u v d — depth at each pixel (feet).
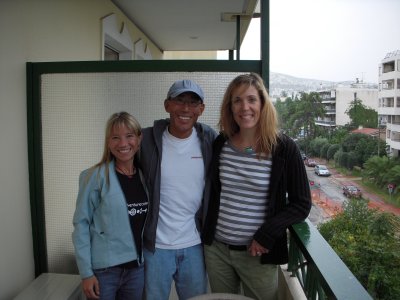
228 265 5.42
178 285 5.67
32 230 7.59
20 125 7.12
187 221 5.45
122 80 7.09
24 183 7.33
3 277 6.72
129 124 4.94
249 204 4.97
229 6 11.71
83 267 4.98
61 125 7.32
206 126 5.73
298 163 4.74
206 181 5.41
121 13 12.52
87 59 9.89
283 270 6.48
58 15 8.27
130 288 5.38
